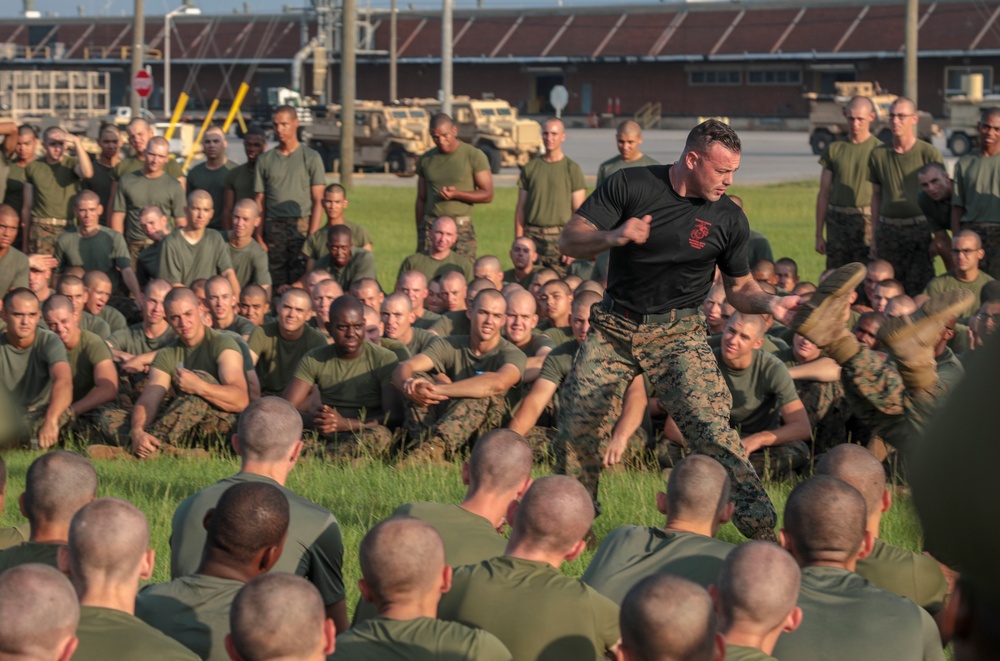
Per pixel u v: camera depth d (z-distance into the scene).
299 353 9.55
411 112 43.16
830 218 12.97
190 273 12.10
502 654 3.37
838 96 51.16
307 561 4.59
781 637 3.81
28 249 14.54
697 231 5.61
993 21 70.75
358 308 8.90
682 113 79.56
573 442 5.97
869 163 12.41
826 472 4.62
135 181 13.70
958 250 10.17
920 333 3.39
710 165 5.46
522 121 45.09
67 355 9.30
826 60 74.69
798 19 76.31
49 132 14.38
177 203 13.83
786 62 76.19
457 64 83.25
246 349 9.37
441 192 13.07
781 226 26.20
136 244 13.75
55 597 2.86
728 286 5.88
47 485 4.23
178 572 4.59
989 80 71.00
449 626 3.39
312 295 10.35
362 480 7.87
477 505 4.52
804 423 8.02
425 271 12.34
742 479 5.63
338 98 83.81
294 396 9.02
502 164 45.00
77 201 12.71
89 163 14.55
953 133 48.75
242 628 2.97
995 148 11.55
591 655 3.71
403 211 29.52
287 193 13.36
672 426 8.34
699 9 79.31
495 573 3.79
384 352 9.10
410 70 83.25
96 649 3.33
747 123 77.25
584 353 5.95
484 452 4.52
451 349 8.91
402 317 9.62
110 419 9.23
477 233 25.28
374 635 3.37
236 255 12.43
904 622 3.79
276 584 3.01
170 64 86.31
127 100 89.25
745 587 3.37
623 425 7.32
